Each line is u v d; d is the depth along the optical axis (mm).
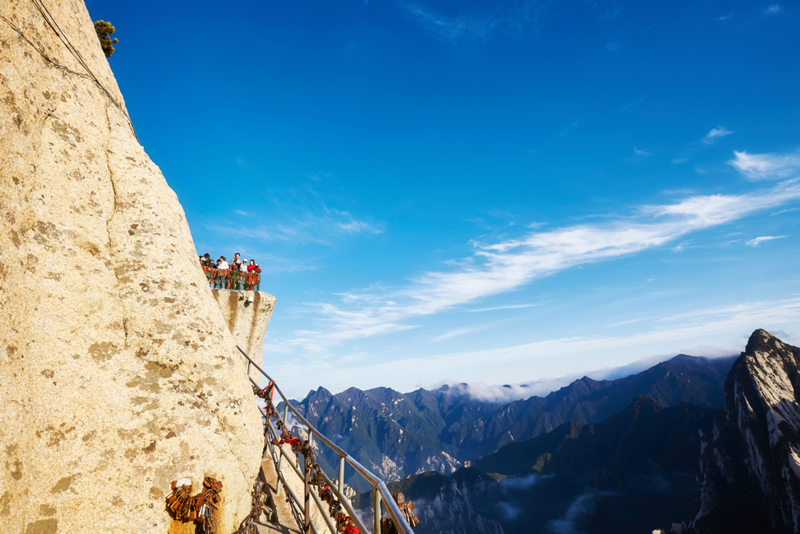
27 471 4617
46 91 6469
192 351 6934
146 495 5520
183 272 7609
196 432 6371
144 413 5988
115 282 6723
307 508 6953
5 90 5387
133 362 6312
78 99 7227
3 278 4781
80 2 8211
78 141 6945
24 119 5766
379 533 3928
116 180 7500
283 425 8859
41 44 6453
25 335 5094
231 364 7422
